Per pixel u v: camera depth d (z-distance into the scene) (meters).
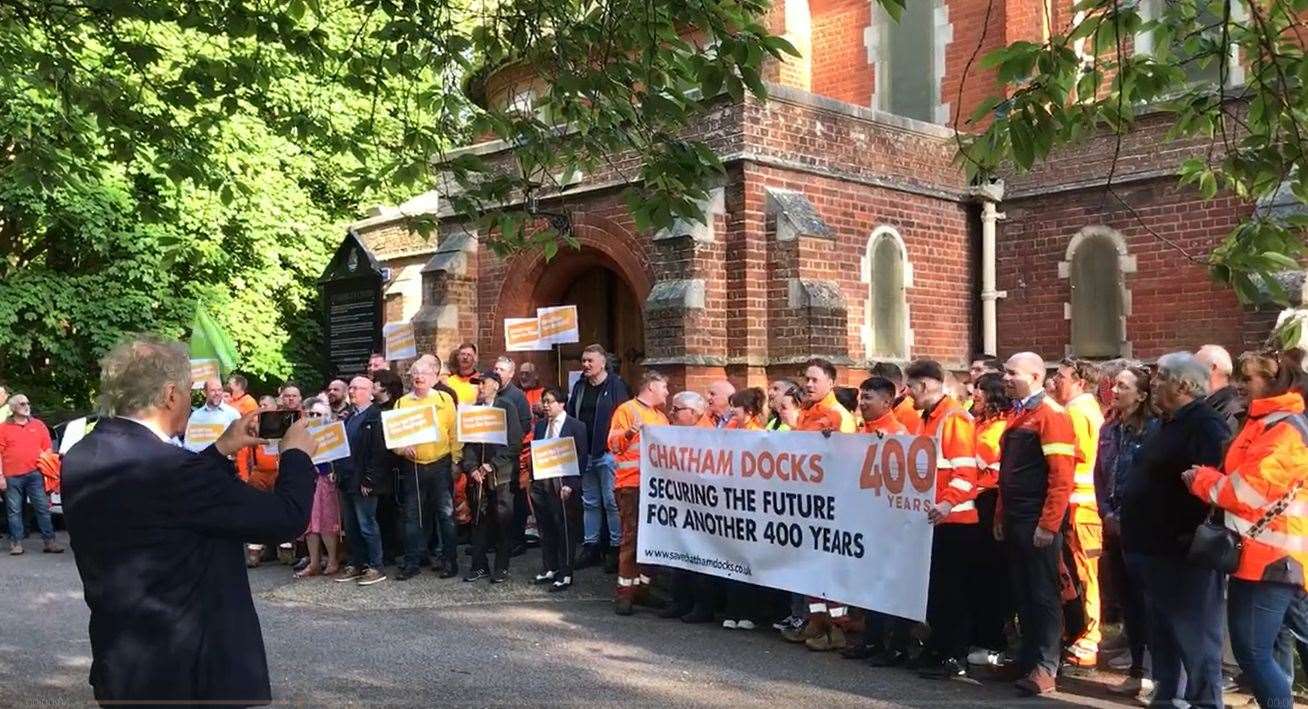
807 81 16.80
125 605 3.12
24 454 12.48
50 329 16.61
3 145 7.77
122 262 16.47
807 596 7.38
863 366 12.47
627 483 8.53
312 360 20.38
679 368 11.31
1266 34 4.71
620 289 13.67
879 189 12.99
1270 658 4.77
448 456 9.77
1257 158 4.95
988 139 5.06
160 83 6.60
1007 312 14.21
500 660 6.89
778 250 11.52
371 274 13.52
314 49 6.63
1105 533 6.79
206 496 3.23
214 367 10.93
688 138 12.01
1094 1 4.84
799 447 7.27
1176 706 5.29
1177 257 12.63
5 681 6.49
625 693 6.07
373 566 9.77
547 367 14.32
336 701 5.90
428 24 6.32
